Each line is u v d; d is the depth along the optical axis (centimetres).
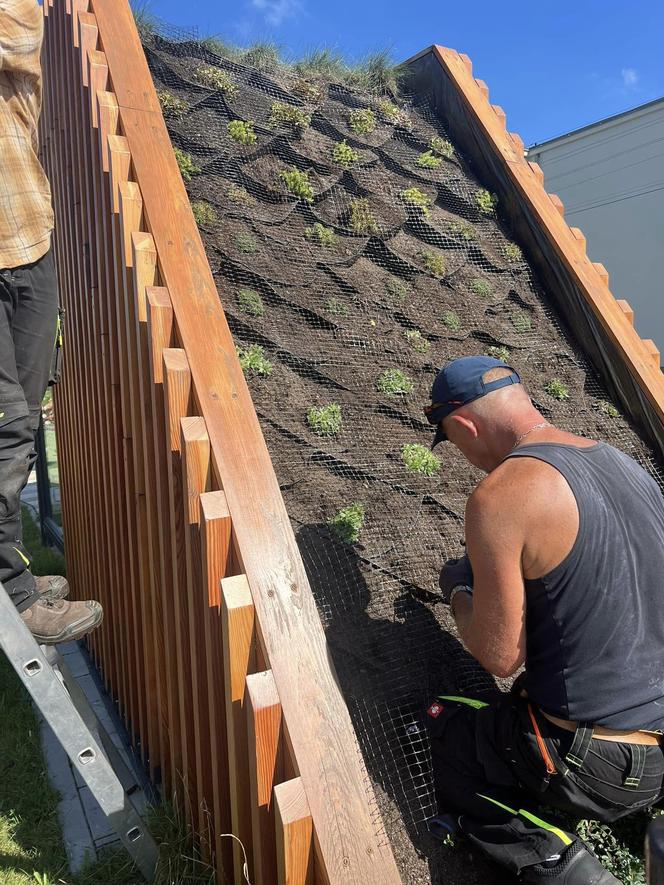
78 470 391
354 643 235
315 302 344
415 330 361
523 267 423
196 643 212
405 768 212
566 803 186
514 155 445
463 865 201
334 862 162
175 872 222
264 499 199
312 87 444
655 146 1389
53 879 235
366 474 290
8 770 293
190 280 233
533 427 202
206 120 388
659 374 365
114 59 277
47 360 206
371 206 404
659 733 180
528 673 192
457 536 284
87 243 314
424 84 498
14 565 191
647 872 93
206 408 209
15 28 171
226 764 205
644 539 182
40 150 400
